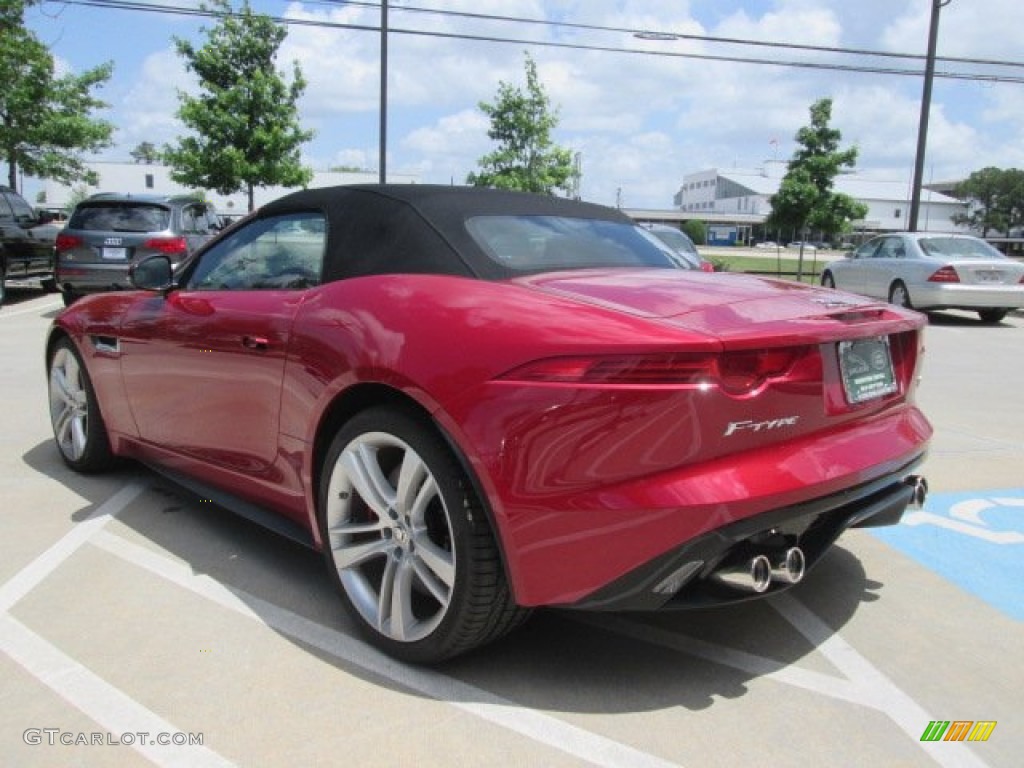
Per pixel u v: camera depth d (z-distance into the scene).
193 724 2.42
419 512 2.66
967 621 3.13
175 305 3.77
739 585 2.48
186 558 3.60
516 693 2.61
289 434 3.12
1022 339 11.95
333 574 2.99
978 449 5.66
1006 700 2.60
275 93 19.80
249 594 3.27
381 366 2.65
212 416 3.55
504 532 2.41
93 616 3.06
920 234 14.74
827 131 23.58
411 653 2.71
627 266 3.29
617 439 2.29
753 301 2.74
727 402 2.34
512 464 2.36
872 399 2.84
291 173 19.89
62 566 3.48
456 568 2.53
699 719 2.48
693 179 166.75
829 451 2.60
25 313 12.41
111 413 4.34
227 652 2.82
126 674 2.67
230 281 3.66
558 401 2.31
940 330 13.05
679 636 3.00
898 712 2.53
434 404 2.50
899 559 3.72
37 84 21.39
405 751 2.31
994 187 124.44
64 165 23.47
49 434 5.59
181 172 19.86
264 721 2.44
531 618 3.13
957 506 4.44
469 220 3.14
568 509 2.33
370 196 3.24
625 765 2.26
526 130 20.73
